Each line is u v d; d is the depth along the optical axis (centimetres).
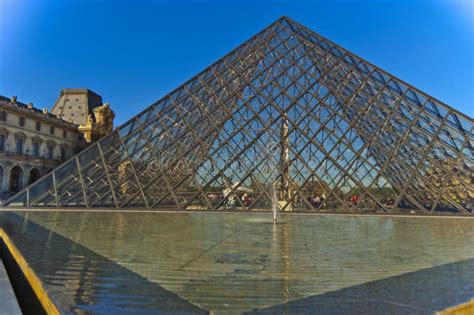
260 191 2652
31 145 8138
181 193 2703
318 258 923
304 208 2556
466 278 729
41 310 583
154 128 3231
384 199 2523
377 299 586
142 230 1497
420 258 939
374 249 1067
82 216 2184
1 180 7038
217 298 595
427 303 561
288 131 2866
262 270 794
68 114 11275
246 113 3092
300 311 528
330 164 2684
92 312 521
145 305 557
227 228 1578
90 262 865
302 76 3356
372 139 2770
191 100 3419
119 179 2920
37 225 1662
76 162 3119
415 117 2912
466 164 2611
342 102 3058
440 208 2473
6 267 899
